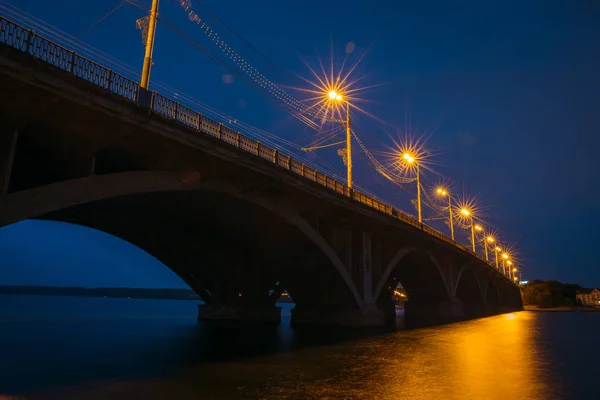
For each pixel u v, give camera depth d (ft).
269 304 144.77
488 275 280.31
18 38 44.68
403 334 108.06
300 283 129.59
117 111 53.72
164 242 118.32
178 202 83.82
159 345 79.97
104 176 55.47
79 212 89.15
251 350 73.72
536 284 444.96
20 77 44.24
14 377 48.21
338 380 46.73
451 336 103.96
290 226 97.04
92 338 92.07
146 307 357.82
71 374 50.19
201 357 65.00
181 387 43.06
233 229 102.53
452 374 50.44
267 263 123.03
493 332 117.29
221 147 69.97
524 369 54.19
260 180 81.35
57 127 52.29
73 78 48.75
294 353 70.08
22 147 53.26
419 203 167.84
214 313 151.23
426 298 206.28
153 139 61.00
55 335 98.27
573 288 468.34
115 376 49.06
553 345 83.66
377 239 136.26
